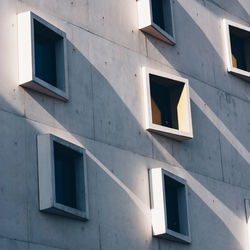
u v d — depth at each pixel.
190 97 41.66
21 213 32.53
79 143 35.50
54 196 33.22
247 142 43.94
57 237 33.50
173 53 41.53
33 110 34.16
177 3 42.84
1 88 33.34
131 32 39.62
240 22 46.47
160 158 38.88
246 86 45.25
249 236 41.97
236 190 42.34
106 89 37.41
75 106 35.84
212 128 42.28
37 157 33.66
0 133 32.78
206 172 41.09
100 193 35.72
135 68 39.19
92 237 34.78
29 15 34.47
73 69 36.34
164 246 37.72
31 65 33.94
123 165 37.03
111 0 39.19
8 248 31.75
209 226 40.28
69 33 36.72
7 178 32.47
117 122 37.41
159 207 37.44
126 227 36.25
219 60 44.12
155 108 40.06
